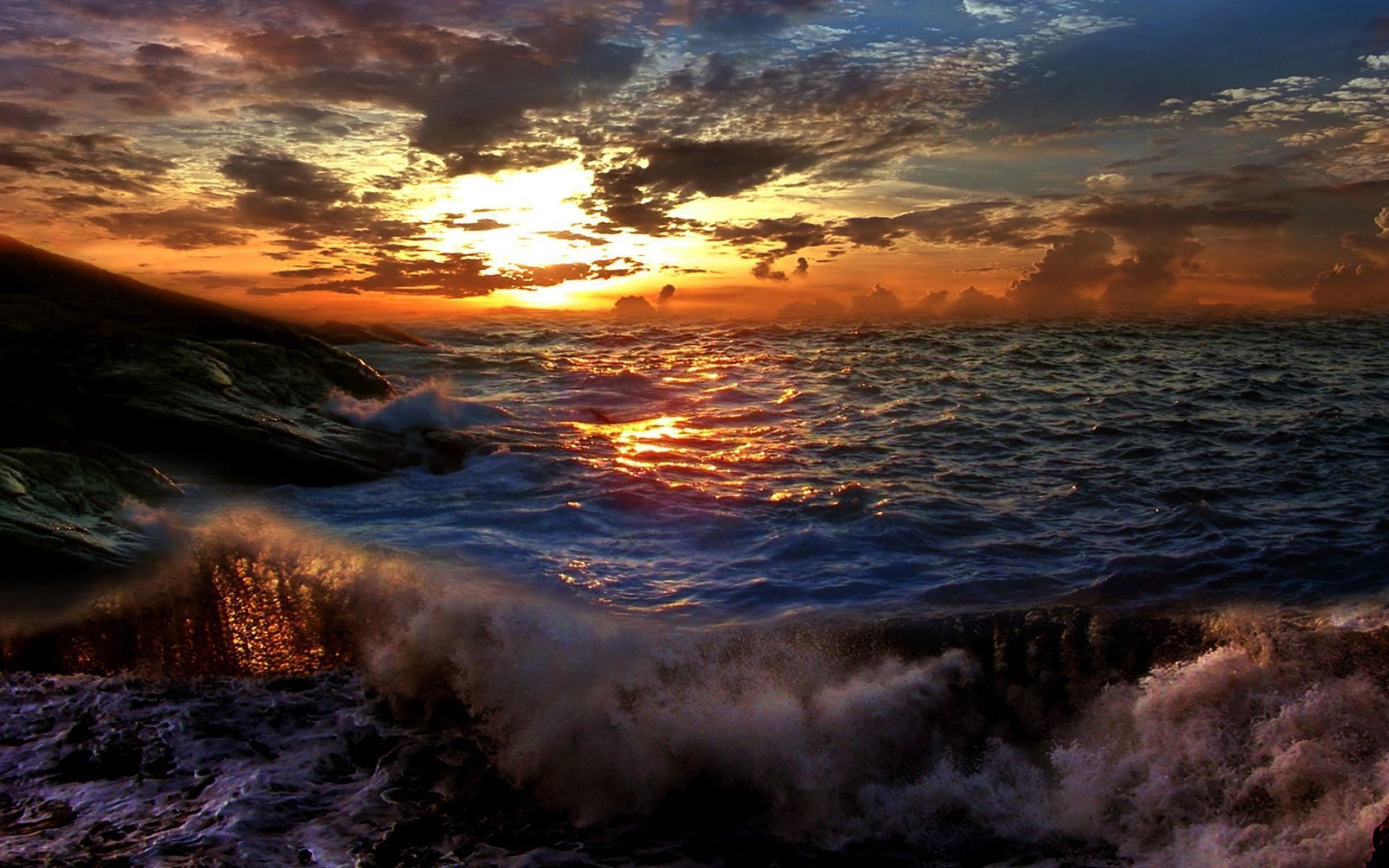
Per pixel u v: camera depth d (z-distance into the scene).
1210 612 6.59
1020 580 7.38
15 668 6.36
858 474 11.19
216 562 7.89
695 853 4.64
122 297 15.27
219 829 4.67
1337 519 8.77
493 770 5.35
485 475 11.20
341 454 11.43
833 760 5.25
